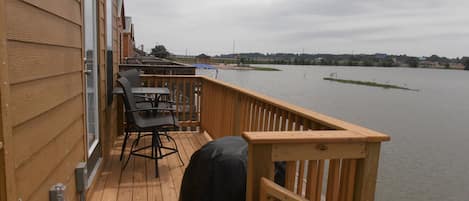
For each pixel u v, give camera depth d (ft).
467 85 126.00
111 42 12.54
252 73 125.49
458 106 65.16
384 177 23.91
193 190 5.74
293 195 4.05
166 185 9.54
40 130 4.77
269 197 4.17
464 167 26.76
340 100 62.54
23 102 4.13
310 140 4.40
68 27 6.19
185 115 17.84
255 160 4.26
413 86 116.26
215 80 14.02
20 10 4.03
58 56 5.57
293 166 4.48
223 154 5.45
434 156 29.32
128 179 9.90
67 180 6.23
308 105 49.37
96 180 9.28
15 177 3.89
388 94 87.30
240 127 10.97
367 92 90.12
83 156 7.61
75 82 6.80
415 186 22.56
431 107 62.39
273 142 4.24
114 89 13.02
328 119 5.91
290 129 7.29
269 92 59.21
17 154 3.95
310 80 120.37
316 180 4.73
